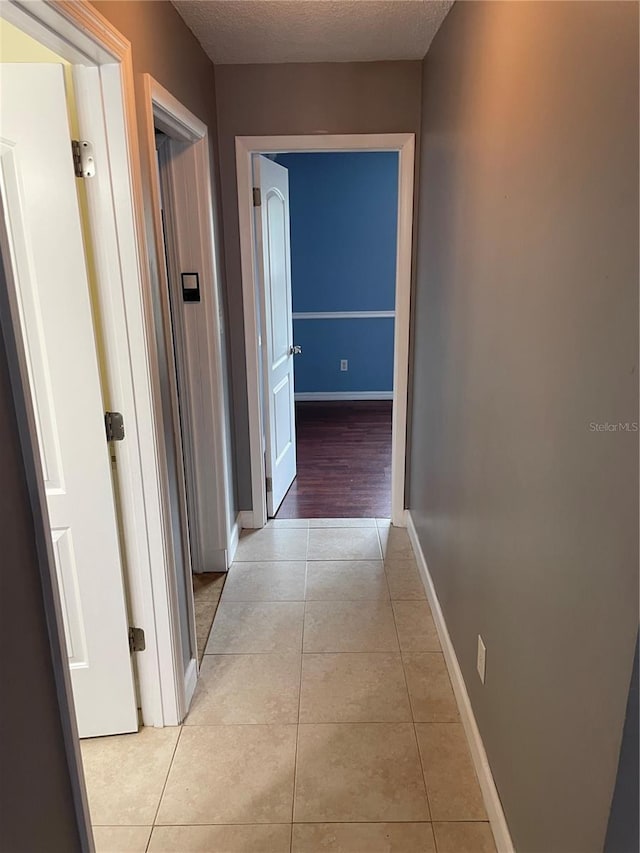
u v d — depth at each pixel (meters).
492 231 1.65
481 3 1.75
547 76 1.20
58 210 1.60
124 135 1.61
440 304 2.49
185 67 2.33
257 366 3.33
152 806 1.78
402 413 3.37
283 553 3.28
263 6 2.18
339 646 2.50
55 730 1.15
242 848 1.65
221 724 2.09
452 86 2.20
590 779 1.04
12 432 1.00
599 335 0.97
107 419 1.80
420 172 2.98
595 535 1.00
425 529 2.94
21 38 1.65
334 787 1.83
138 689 2.07
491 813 1.69
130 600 1.98
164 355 1.95
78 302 1.66
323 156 5.88
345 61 2.88
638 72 0.83
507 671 1.56
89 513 1.83
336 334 6.38
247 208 3.09
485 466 1.75
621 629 0.92
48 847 1.12
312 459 4.74
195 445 2.93
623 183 0.89
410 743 2.00
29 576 1.05
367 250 6.13
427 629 2.61
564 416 1.13
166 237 2.71
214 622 2.68
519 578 1.44
